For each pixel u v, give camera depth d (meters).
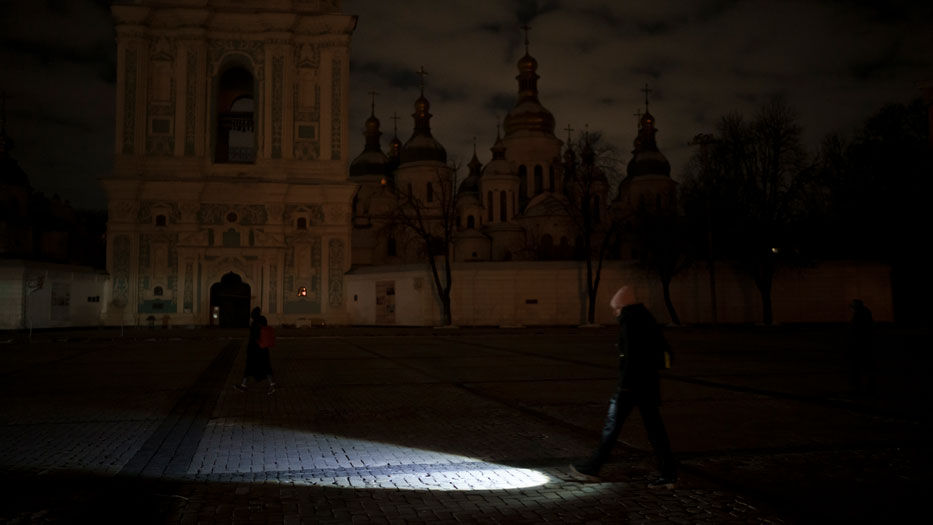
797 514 6.15
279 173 54.56
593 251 73.50
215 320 53.12
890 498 6.60
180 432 10.14
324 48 56.03
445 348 28.08
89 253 74.94
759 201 48.22
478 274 51.06
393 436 9.77
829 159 53.50
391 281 52.97
